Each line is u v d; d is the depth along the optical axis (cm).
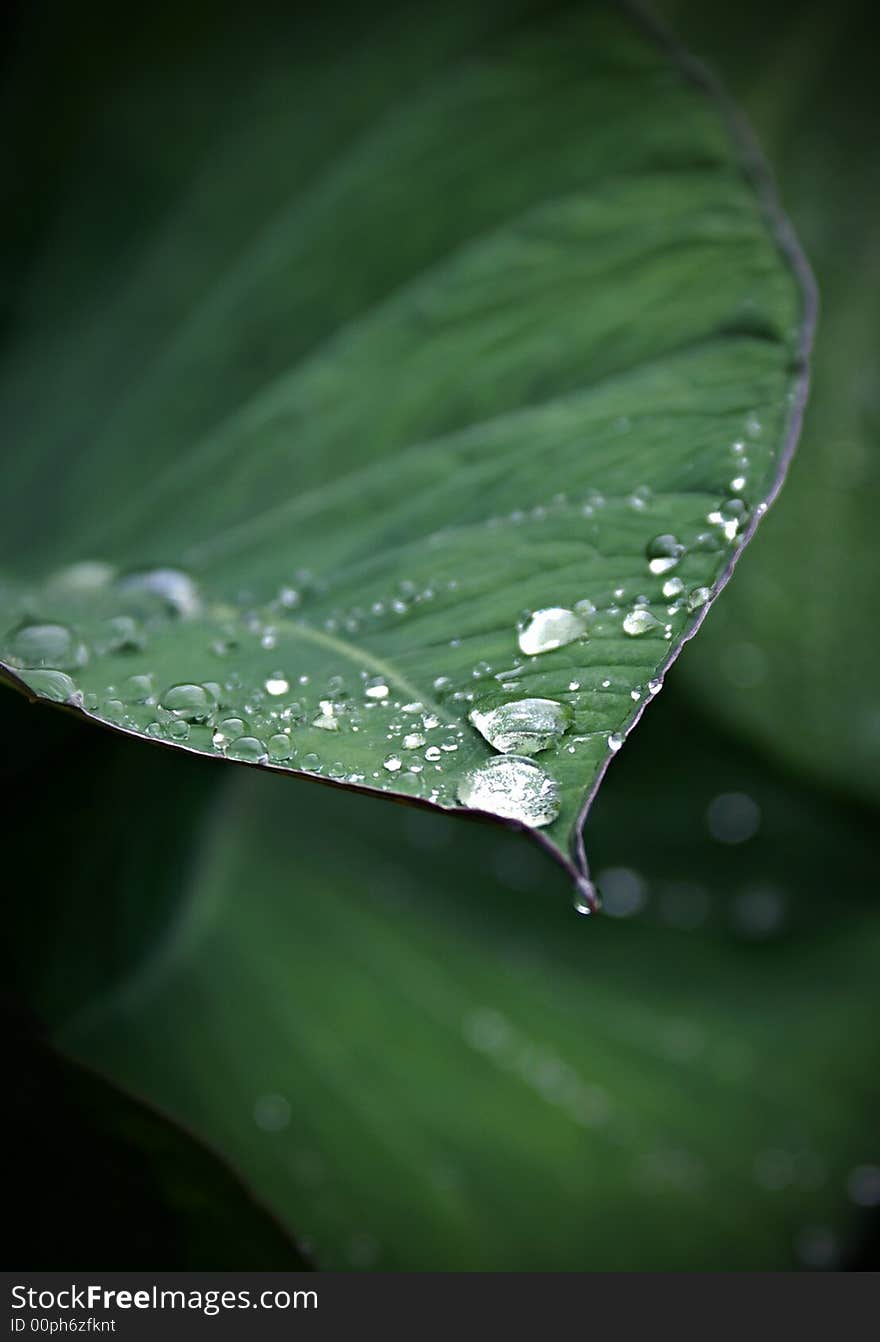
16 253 42
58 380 40
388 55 40
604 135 36
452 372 35
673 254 34
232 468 36
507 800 27
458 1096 46
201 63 42
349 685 29
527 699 28
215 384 38
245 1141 43
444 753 28
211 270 40
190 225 41
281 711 29
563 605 29
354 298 37
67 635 32
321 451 35
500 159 37
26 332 41
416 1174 44
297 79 41
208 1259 32
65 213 42
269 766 27
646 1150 45
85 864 37
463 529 32
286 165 40
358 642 30
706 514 30
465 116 38
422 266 37
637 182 36
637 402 32
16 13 43
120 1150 31
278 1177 42
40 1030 30
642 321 34
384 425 35
